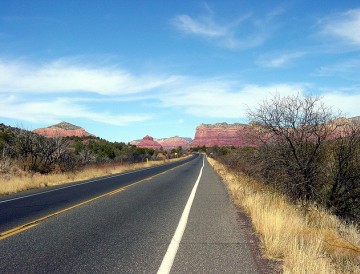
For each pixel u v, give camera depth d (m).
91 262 5.93
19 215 10.50
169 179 24.00
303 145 12.23
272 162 12.55
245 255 6.23
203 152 182.75
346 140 11.65
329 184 12.02
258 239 7.36
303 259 5.28
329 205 11.78
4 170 23.20
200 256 6.21
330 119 11.91
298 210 9.86
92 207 11.91
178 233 7.98
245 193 13.03
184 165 48.50
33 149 27.55
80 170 29.42
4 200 14.22
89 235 7.86
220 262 5.86
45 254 6.39
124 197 14.55
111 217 10.05
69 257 6.20
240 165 20.56
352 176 11.54
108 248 6.78
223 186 18.91
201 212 10.73
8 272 5.44
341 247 6.70
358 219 11.37
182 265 5.73
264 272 5.36
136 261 5.96
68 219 9.77
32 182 20.05
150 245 6.99
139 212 10.87
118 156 50.75
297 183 12.03
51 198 14.51
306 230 7.72
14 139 28.55
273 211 8.48
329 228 8.66
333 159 11.96
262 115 12.40
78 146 46.75
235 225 8.78
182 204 12.47
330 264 5.44
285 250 6.08
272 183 12.86
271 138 12.64
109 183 21.19
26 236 7.77
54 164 27.58
